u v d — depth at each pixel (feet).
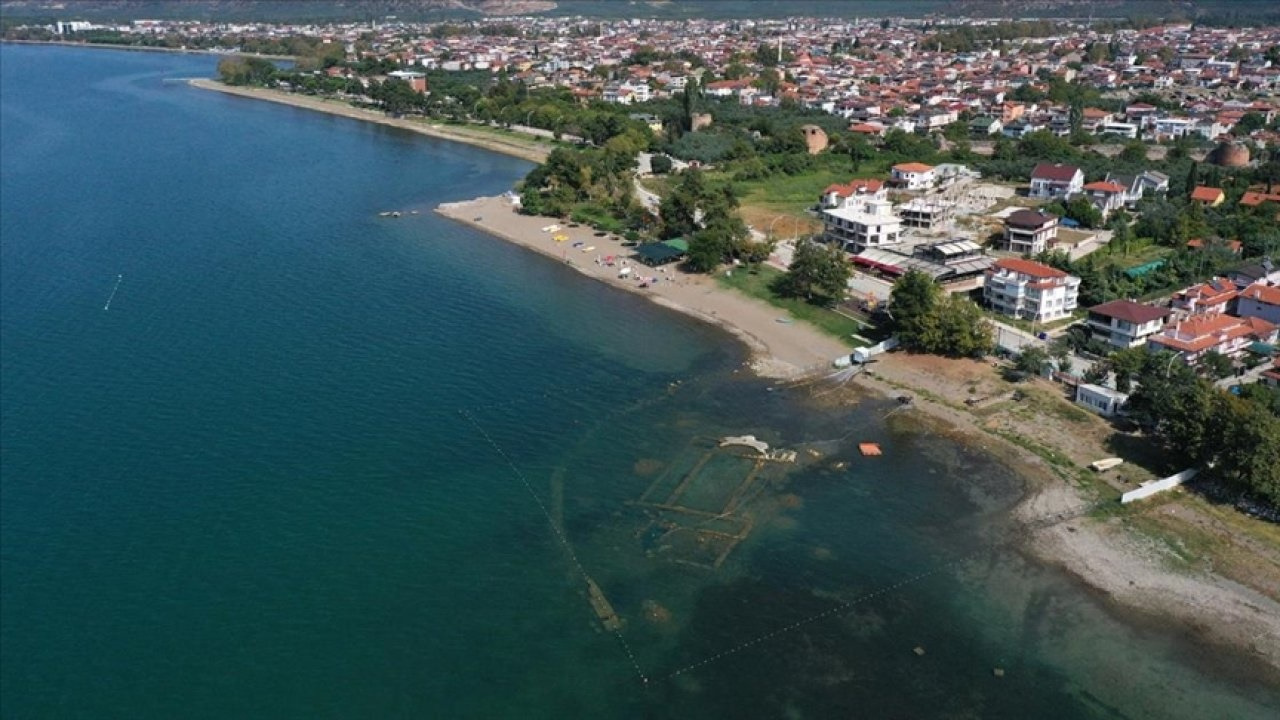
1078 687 294.05
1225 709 285.84
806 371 508.94
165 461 402.93
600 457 419.33
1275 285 574.56
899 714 283.79
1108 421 445.78
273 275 646.33
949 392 480.23
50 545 345.31
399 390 475.31
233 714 277.64
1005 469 411.54
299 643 304.71
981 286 598.34
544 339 547.08
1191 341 483.51
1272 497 361.30
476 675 294.87
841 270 591.78
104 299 593.83
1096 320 521.24
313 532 358.43
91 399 456.45
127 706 279.28
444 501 381.40
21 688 284.00
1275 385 460.55
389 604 322.75
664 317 586.45
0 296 595.06
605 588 334.24
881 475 408.05
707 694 289.94
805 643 311.06
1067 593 334.24
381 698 285.23
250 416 443.32
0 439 416.26
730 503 385.70
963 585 338.54
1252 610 324.19
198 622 311.47
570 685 292.20
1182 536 361.92
